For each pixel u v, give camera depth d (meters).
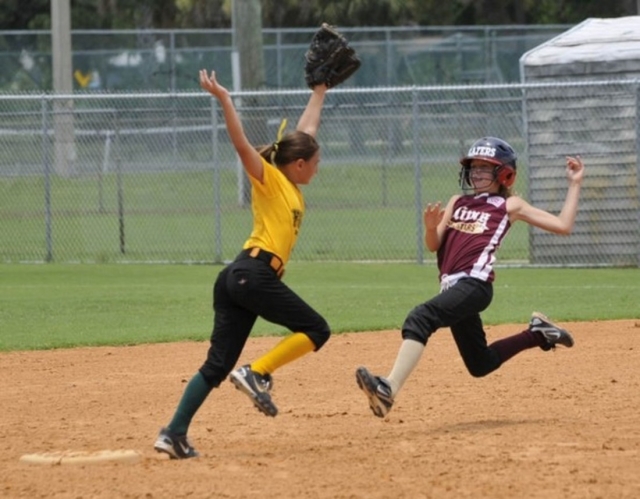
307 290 45.75
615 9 130.38
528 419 22.41
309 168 19.81
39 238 64.25
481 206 21.39
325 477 17.72
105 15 130.75
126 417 23.95
